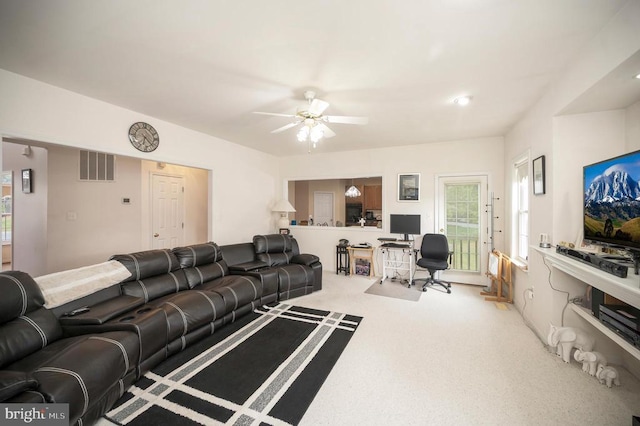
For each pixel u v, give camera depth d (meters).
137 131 3.13
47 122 2.40
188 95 2.67
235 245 4.16
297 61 2.04
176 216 5.38
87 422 1.45
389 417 1.62
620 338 1.63
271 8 1.48
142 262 2.70
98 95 2.66
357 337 2.65
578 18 1.55
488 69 2.14
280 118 3.35
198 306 2.52
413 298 3.85
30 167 4.31
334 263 5.58
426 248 4.49
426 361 2.22
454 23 1.59
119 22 1.60
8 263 6.03
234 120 3.45
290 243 4.70
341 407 1.70
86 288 2.16
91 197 4.30
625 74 1.64
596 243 1.86
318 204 8.21
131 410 1.67
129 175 4.63
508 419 1.60
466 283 4.55
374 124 3.59
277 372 2.07
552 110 2.41
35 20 1.56
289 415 1.63
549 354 2.32
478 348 2.43
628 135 2.19
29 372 1.44
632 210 1.52
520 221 3.58
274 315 3.22
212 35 1.73
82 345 1.58
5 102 2.16
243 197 4.95
